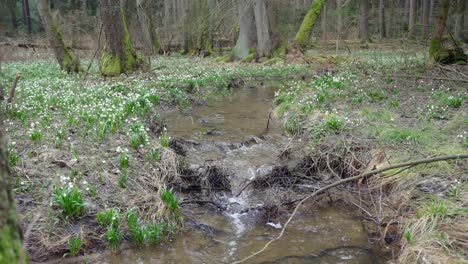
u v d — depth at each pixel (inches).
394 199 247.8
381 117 377.1
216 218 249.3
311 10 979.9
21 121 359.9
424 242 190.1
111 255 200.1
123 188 251.8
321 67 810.2
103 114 380.2
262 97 596.7
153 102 509.7
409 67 642.2
